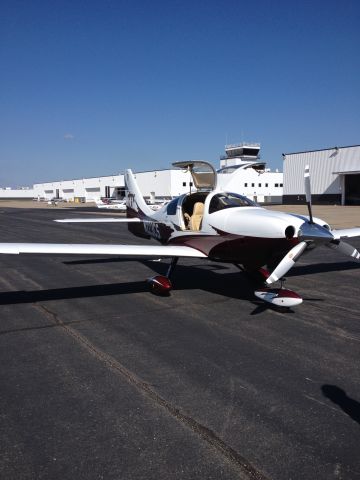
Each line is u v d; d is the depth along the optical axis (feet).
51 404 10.43
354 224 62.18
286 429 9.30
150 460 8.25
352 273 27.73
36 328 16.48
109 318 17.83
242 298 21.20
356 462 8.18
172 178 206.18
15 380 11.78
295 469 7.97
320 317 17.94
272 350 14.10
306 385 11.48
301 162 147.64
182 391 11.11
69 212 126.62
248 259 20.43
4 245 18.78
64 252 19.21
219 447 8.65
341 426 9.43
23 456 8.38
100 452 8.49
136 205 32.53
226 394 10.95
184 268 29.43
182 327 16.61
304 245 17.98
